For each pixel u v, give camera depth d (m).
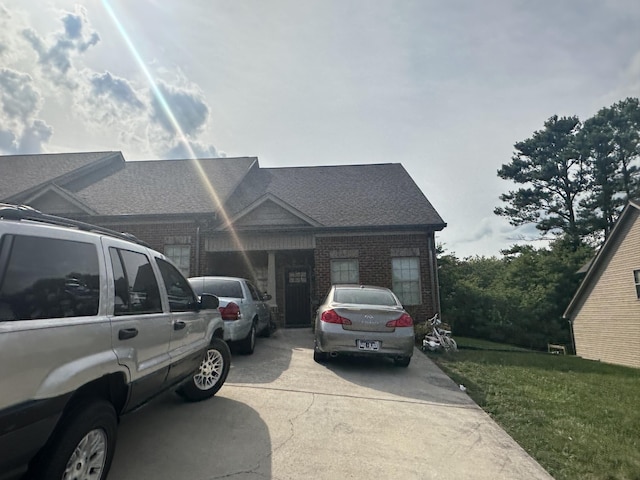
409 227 13.11
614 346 16.81
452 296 20.89
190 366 4.42
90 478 2.60
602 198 27.84
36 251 2.35
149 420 4.30
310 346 9.45
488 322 20.25
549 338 20.92
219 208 13.77
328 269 13.14
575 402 5.78
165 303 3.86
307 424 4.42
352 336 6.90
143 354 3.24
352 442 4.02
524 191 31.23
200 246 13.38
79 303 2.59
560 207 30.31
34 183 14.79
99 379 2.72
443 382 6.61
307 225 13.54
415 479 3.37
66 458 2.32
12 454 1.98
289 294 15.38
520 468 3.63
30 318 2.17
